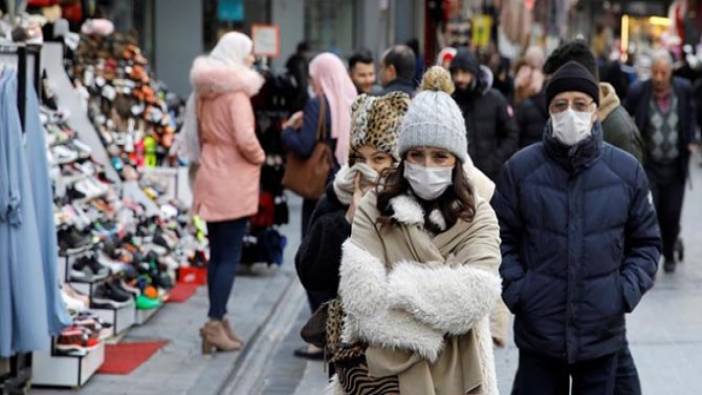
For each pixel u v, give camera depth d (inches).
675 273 849.5
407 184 311.7
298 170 615.5
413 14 1660.9
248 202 600.4
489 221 310.8
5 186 470.6
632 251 395.5
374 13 1641.2
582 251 385.7
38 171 490.9
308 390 559.2
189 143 613.9
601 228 386.6
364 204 314.8
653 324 688.4
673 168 821.2
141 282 659.4
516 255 396.5
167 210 756.6
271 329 678.5
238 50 599.8
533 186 391.2
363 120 349.7
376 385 306.7
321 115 609.3
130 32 824.9
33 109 489.1
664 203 829.8
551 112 390.9
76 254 602.2
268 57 1075.9
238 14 1453.0
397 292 297.6
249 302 733.3
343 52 1647.4
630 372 418.3
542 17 2805.1
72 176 629.9
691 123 816.3
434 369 305.7
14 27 589.6
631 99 821.2
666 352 623.5
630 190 390.0
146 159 818.2
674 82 813.9
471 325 299.9
